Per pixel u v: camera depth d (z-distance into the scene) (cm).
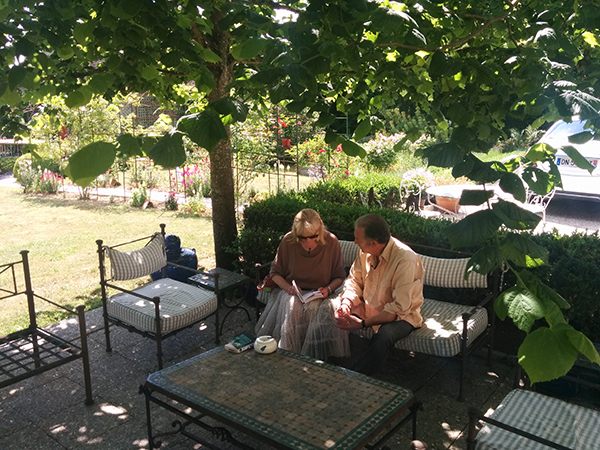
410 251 373
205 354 326
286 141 1168
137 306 430
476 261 167
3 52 290
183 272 584
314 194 781
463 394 367
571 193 893
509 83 207
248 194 1148
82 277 692
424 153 183
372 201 641
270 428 241
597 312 396
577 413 259
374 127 378
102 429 341
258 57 487
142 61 297
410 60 302
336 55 217
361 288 398
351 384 283
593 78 238
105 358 444
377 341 348
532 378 135
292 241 427
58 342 383
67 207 1221
